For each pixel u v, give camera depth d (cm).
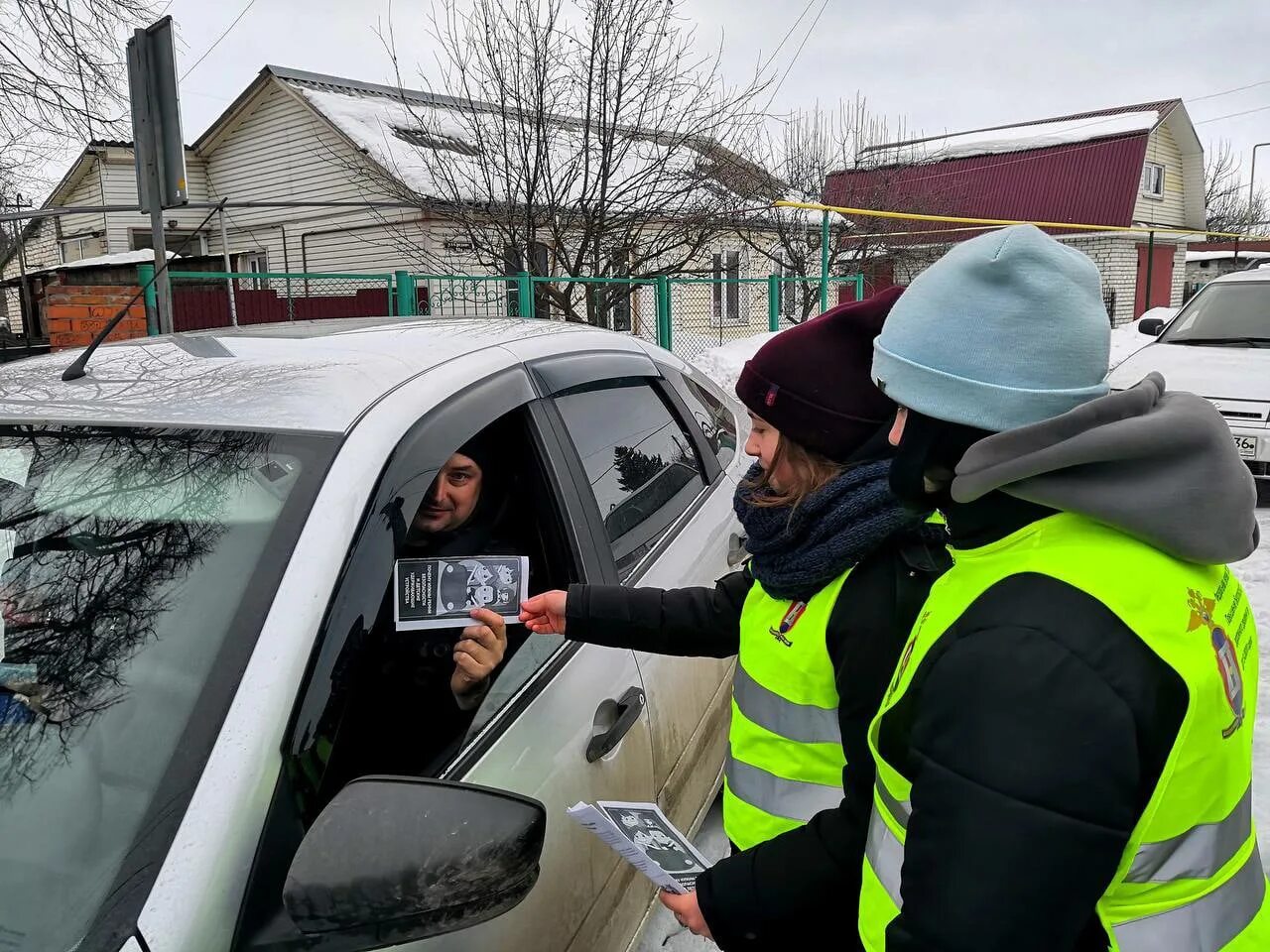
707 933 129
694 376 321
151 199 421
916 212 2044
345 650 130
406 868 109
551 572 198
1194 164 2798
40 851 112
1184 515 85
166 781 114
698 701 230
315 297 1113
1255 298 743
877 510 123
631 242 1121
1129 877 86
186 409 165
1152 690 81
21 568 145
